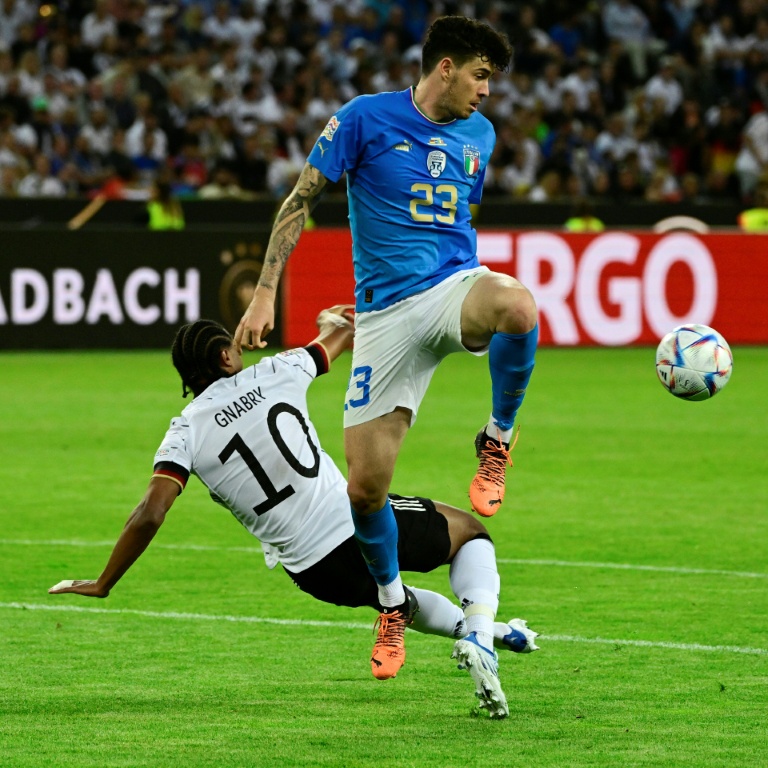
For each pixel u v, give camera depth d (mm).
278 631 21547
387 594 17234
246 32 83375
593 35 90125
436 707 17484
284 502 17453
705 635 21188
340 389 53656
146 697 17906
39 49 78438
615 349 67125
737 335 68875
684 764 15070
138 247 62250
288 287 63688
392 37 83375
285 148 77000
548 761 15172
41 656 19953
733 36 92188
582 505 32188
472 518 18125
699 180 82250
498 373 16641
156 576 25391
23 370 57375
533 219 73438
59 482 34688
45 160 69625
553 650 20375
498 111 82188
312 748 15695
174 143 76188
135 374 56281
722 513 31266
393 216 16969
